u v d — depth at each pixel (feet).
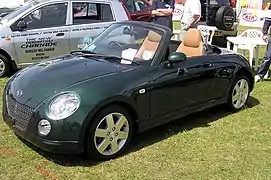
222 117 18.49
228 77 18.15
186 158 14.07
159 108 15.05
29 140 12.94
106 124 13.34
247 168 13.50
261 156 14.46
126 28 16.96
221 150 14.85
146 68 14.78
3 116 14.33
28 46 24.17
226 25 32.48
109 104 13.23
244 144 15.49
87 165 13.23
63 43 24.94
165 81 14.99
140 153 14.30
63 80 13.48
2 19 24.84
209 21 32.58
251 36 28.78
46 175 12.51
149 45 15.75
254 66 28.07
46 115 12.44
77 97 12.73
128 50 15.89
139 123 14.40
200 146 15.12
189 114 17.07
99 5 25.98
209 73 16.98
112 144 13.67
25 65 24.48
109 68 14.51
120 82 13.69
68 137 12.42
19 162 13.25
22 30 24.00
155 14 29.04
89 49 16.96
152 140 15.47
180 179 12.62
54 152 12.64
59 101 12.61
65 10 24.95
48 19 24.62
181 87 15.75
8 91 14.15
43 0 25.00
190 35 18.39
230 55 18.78
